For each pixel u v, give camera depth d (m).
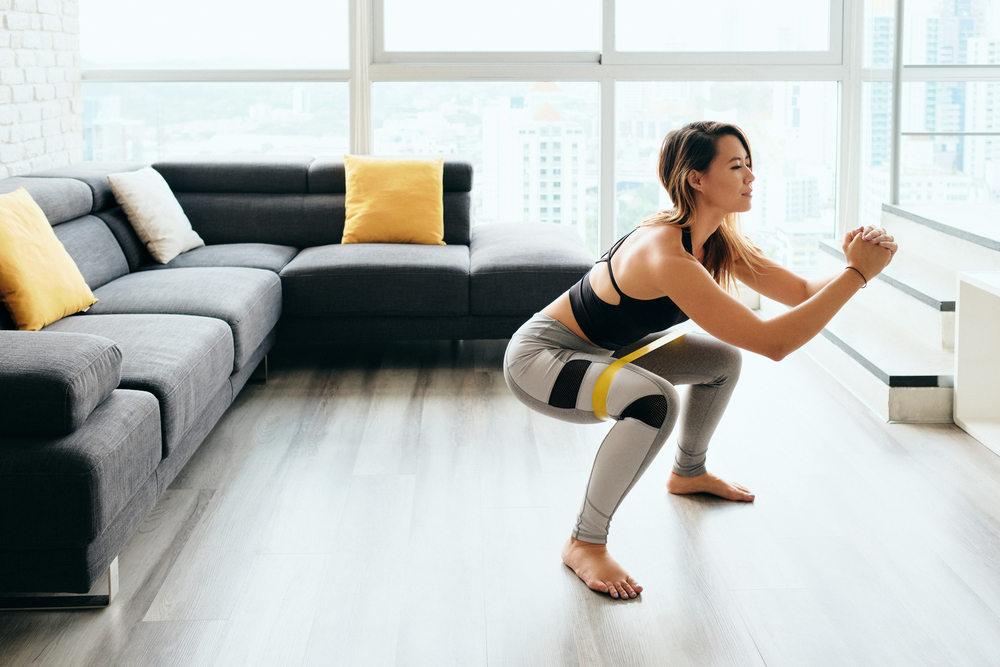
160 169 4.33
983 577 2.16
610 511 2.16
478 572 2.20
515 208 5.23
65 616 2.01
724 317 1.97
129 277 3.54
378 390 3.57
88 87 4.99
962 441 3.00
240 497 2.61
